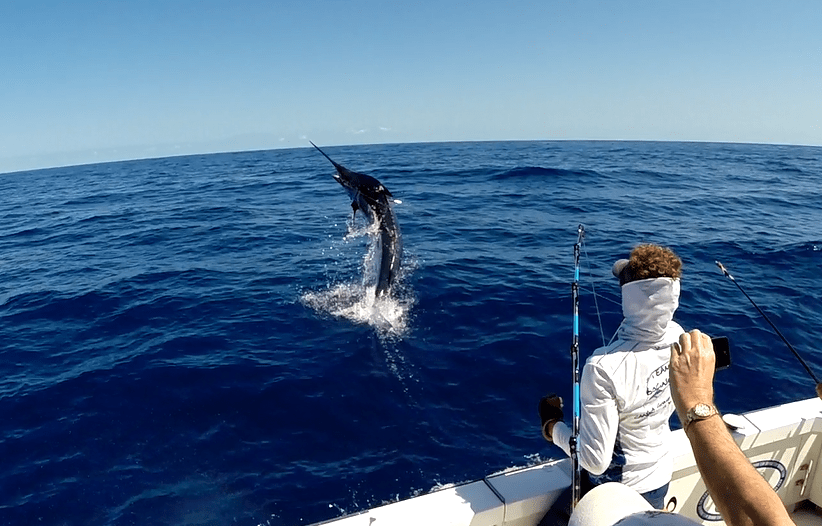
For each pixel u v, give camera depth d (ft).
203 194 89.97
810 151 210.18
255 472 18.76
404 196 73.41
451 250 43.52
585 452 8.29
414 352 26.16
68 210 81.92
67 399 23.29
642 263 8.02
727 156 161.89
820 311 30.94
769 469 12.08
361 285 35.81
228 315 31.71
